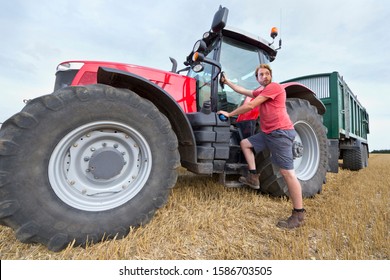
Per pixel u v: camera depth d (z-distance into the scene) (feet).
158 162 5.58
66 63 7.09
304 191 8.50
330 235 5.53
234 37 8.86
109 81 5.75
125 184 5.47
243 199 7.88
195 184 9.57
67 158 4.92
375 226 5.78
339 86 14.28
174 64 11.16
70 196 4.80
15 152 4.17
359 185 10.90
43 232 4.34
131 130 5.39
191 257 4.51
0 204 4.04
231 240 5.15
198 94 8.37
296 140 9.27
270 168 7.82
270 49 9.82
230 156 7.88
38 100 4.50
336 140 12.69
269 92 6.22
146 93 6.31
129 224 5.16
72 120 4.72
